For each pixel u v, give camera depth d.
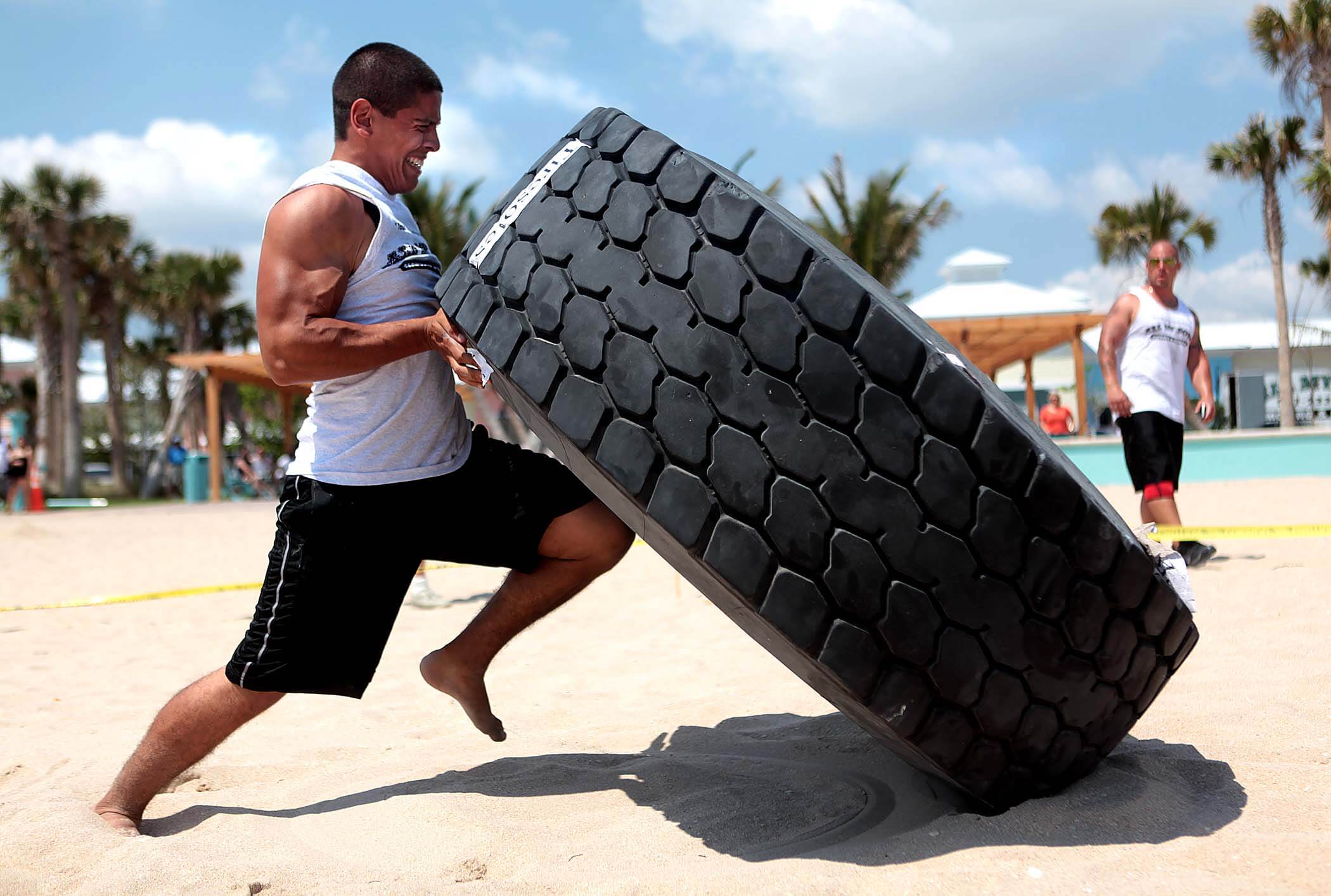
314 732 3.21
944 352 1.88
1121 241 30.16
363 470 2.14
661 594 6.26
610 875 1.80
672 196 1.81
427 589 6.06
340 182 2.15
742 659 4.13
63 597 7.73
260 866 1.83
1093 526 1.73
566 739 2.89
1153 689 1.95
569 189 1.93
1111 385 5.70
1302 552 6.04
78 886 1.81
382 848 2.00
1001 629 1.72
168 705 2.19
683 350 1.75
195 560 10.48
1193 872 1.60
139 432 56.00
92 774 2.60
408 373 2.17
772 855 1.89
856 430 1.69
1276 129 27.12
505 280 1.93
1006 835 1.80
